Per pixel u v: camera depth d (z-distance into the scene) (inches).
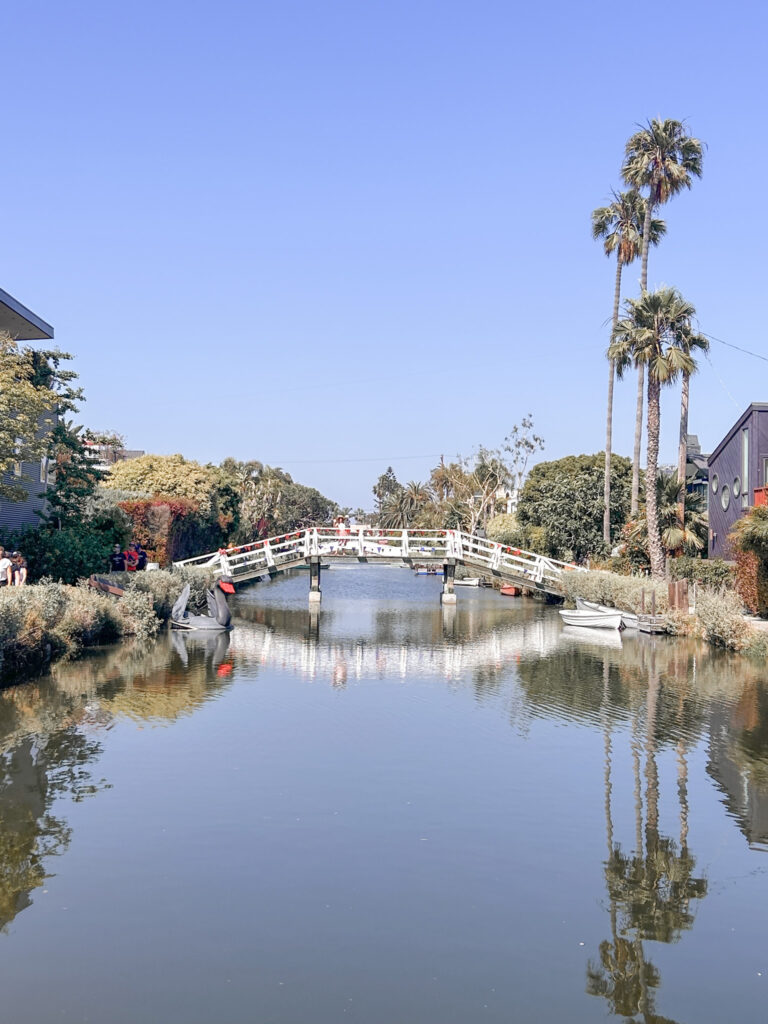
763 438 1515.7
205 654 1112.2
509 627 1535.4
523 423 3422.7
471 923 376.2
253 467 5575.8
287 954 349.1
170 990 322.7
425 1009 312.0
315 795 528.1
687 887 413.7
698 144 1919.3
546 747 646.5
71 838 458.9
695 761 612.7
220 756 609.0
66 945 353.4
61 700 786.2
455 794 534.9
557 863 437.7
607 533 2203.5
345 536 1974.7
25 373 1090.1
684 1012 314.2
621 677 966.4
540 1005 316.5
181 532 2282.2
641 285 1966.0
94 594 1151.6
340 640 1323.8
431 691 870.4
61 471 1380.4
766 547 1227.2
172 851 443.5
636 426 1991.9
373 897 398.0
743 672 1000.9
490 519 3722.9
